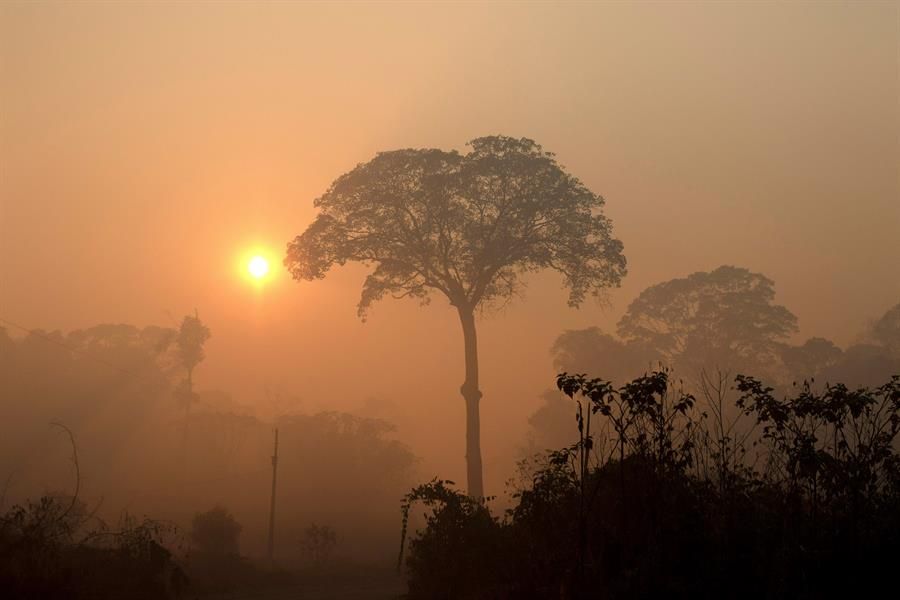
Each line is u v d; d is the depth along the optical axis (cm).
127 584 1659
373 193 3994
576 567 1168
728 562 1076
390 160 4003
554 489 1430
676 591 1061
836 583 1023
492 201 4047
